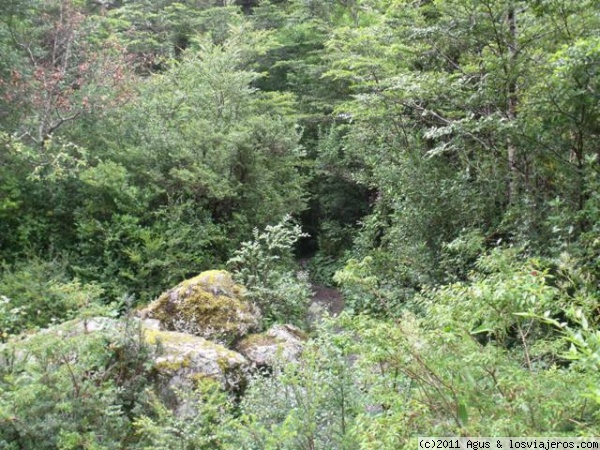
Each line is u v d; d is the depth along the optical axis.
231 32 15.46
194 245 9.26
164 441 3.52
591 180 4.62
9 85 9.30
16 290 7.04
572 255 4.04
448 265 6.43
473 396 2.18
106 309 5.07
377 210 9.44
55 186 9.12
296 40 17.02
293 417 3.12
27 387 3.53
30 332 5.08
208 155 10.24
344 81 14.34
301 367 3.71
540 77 5.66
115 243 9.00
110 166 8.94
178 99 11.59
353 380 3.33
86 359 4.07
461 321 2.34
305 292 8.08
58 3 10.82
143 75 16.56
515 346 2.81
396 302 6.15
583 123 4.78
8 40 10.00
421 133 8.26
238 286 7.02
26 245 8.71
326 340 3.55
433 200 6.94
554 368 2.22
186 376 4.65
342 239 13.59
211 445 3.67
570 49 4.24
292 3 18.45
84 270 8.46
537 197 5.60
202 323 6.04
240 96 11.71
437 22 7.29
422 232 7.07
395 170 7.97
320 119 14.73
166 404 4.49
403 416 2.18
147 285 8.81
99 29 13.10
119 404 4.19
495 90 5.96
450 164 7.61
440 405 2.23
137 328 4.61
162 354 4.71
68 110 9.79
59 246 8.96
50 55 11.05
